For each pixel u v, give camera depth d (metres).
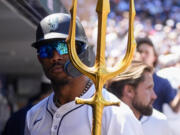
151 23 12.66
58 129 2.03
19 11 2.89
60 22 2.02
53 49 1.98
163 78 3.87
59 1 3.07
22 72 12.10
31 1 2.66
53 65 1.98
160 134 3.02
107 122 1.95
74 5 1.75
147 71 2.97
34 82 12.77
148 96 2.96
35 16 2.86
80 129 1.99
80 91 2.05
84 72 1.77
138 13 12.92
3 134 3.10
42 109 2.18
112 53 4.69
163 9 13.01
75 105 2.02
